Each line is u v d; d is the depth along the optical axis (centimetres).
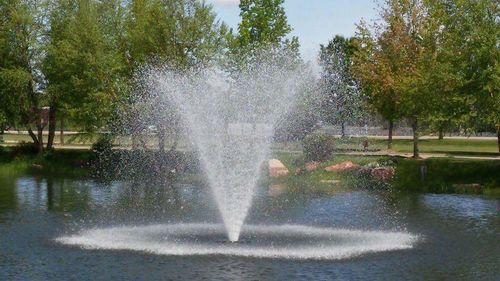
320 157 4184
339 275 1588
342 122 4884
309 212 2681
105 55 4691
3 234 2119
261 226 2314
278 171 3919
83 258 1761
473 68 3397
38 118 5050
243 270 1627
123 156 4466
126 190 3491
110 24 4953
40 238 2048
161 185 3722
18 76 4709
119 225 2322
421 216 2577
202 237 2072
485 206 2864
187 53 4556
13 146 5303
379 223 2394
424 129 4550
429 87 3550
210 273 1597
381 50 5031
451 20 3484
